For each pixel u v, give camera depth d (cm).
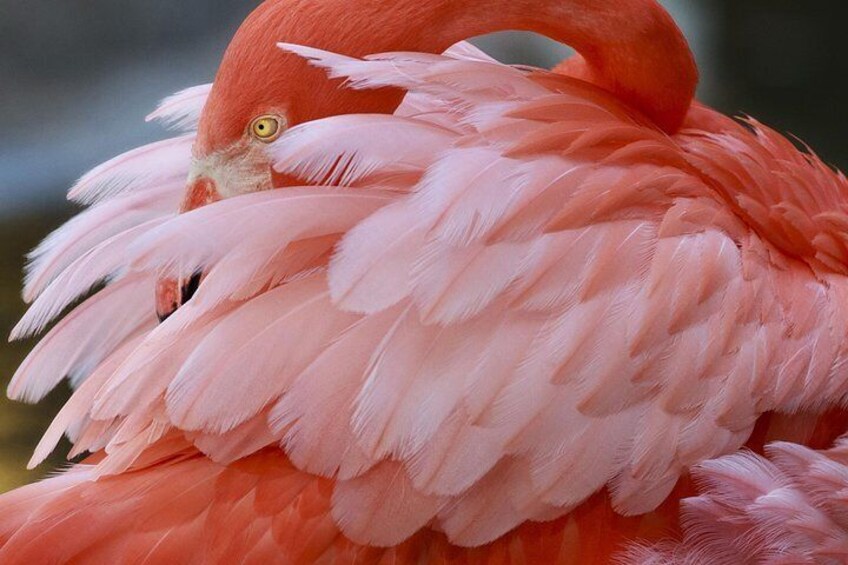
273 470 677
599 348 675
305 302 675
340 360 673
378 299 673
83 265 687
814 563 680
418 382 673
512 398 674
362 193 677
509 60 1083
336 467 674
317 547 676
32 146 1041
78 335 692
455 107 682
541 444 675
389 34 682
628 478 677
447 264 674
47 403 761
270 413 673
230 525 676
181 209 683
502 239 675
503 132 678
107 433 686
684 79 688
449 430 674
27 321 687
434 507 675
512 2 684
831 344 681
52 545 675
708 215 680
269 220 675
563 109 681
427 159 677
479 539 677
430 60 680
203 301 674
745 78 1075
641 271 677
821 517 680
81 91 1095
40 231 945
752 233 682
